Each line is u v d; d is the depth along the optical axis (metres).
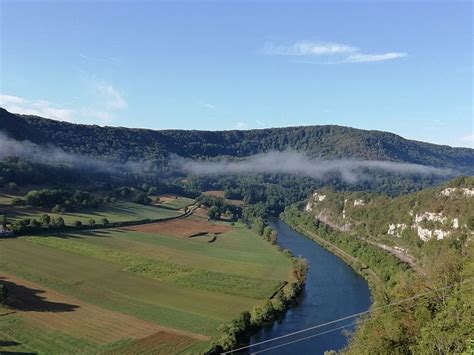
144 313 99.75
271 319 105.31
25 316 90.44
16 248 140.88
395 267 146.25
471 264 65.44
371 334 59.53
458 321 49.66
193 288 121.81
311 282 142.62
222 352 85.31
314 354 88.56
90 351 78.50
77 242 158.25
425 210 189.25
